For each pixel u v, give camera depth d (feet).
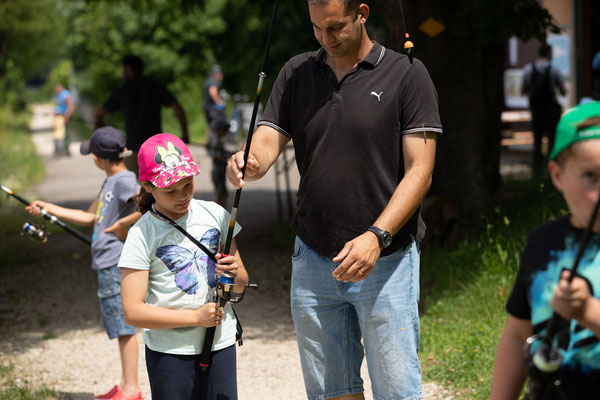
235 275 10.07
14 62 120.37
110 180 15.07
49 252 30.25
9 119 109.50
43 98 178.81
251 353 17.84
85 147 15.20
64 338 19.76
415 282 10.29
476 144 25.43
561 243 6.94
